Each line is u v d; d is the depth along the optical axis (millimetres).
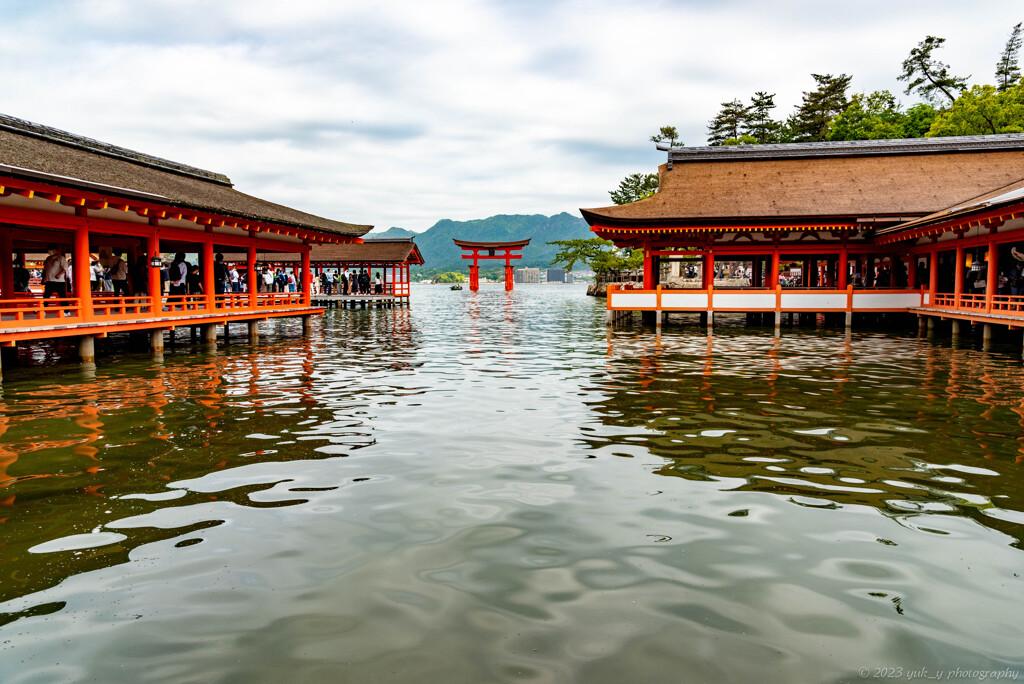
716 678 3207
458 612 3826
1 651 3451
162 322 17781
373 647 3473
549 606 3895
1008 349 17625
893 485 6121
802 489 6012
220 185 25297
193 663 3340
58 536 4977
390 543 4805
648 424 8680
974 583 4203
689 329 25688
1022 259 18859
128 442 7766
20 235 18328
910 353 16828
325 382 12438
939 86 53281
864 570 4375
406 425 8648
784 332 23922
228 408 9836
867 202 27109
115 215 16656
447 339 22172
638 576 4281
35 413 9445
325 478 6359
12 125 16203
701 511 5449
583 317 34906
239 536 4957
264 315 22891
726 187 29078
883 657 3393
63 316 15203
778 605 3916
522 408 9797
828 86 64062
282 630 3643
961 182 27844
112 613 3842
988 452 7250
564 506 5566
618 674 3236
